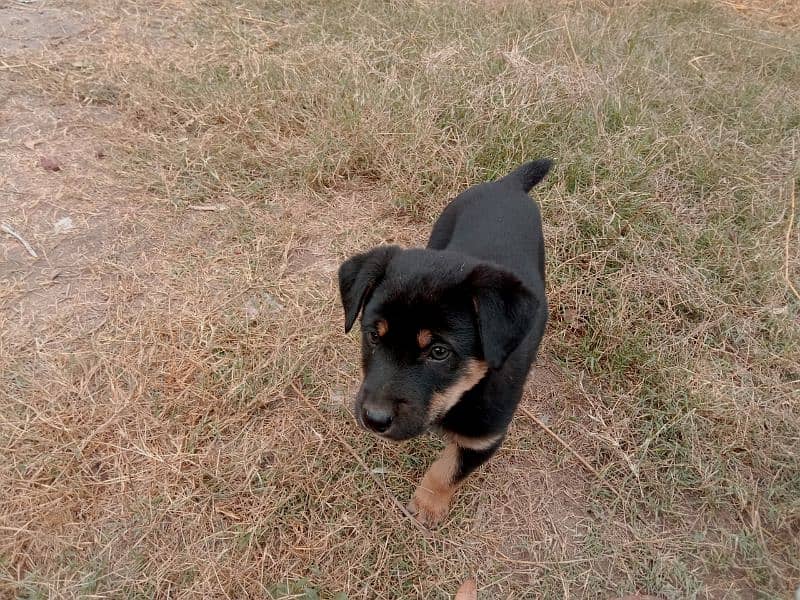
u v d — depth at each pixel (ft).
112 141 2.51
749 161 2.65
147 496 1.53
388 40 3.11
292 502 1.59
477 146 2.54
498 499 1.68
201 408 1.72
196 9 3.43
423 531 1.57
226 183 2.40
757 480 1.74
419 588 1.48
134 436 1.65
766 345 2.03
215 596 1.41
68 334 1.86
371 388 1.32
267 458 1.68
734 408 1.84
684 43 3.51
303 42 3.14
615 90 2.81
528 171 2.04
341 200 2.47
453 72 2.82
